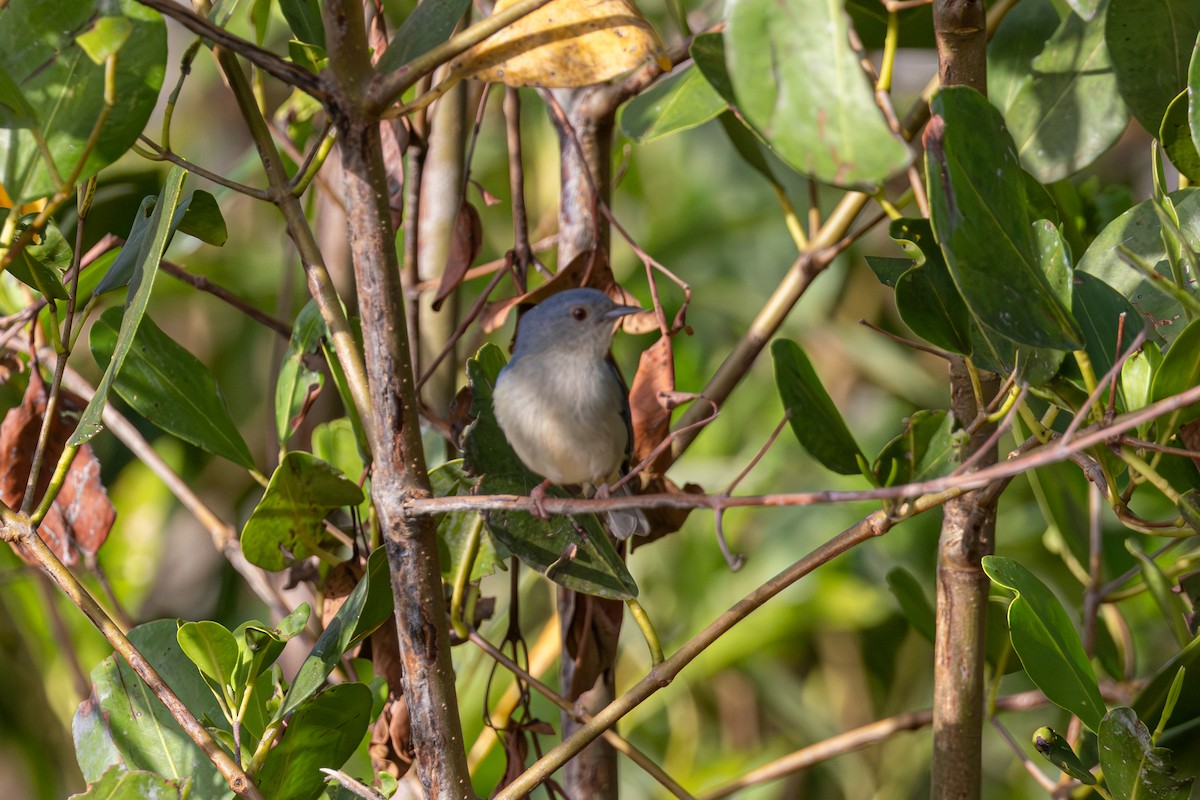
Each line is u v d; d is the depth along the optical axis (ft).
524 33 18.89
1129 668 29.25
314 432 28.22
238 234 44.47
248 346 42.52
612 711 18.86
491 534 22.12
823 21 13.58
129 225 28.14
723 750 41.60
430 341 30.45
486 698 24.38
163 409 24.59
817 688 42.09
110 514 25.32
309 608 19.47
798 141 13.52
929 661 41.14
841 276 45.37
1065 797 24.08
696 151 47.50
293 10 24.18
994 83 27.78
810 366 24.40
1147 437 19.08
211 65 45.65
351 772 32.63
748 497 14.66
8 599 33.73
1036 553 38.78
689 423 27.14
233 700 19.65
